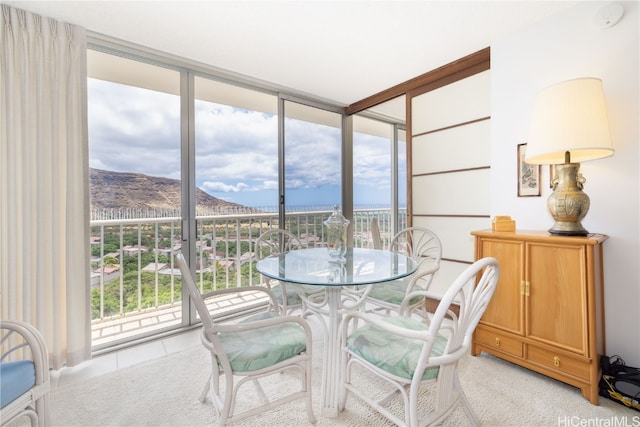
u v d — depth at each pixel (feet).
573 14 6.28
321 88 10.43
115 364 6.46
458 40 7.50
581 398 5.16
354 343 4.43
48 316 6.14
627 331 5.67
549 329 5.47
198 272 9.44
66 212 6.24
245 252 11.14
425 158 9.57
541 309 5.57
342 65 8.74
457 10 6.31
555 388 5.45
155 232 9.36
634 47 5.60
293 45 7.60
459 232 8.78
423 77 9.38
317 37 7.25
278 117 10.45
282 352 4.16
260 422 4.64
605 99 5.90
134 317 9.05
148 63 7.94
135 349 7.15
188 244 8.34
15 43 5.78
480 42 7.61
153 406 5.04
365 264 5.71
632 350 5.62
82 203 6.49
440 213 9.23
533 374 5.90
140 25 6.65
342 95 11.10
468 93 8.42
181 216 8.29
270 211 10.53
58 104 6.21
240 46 7.61
